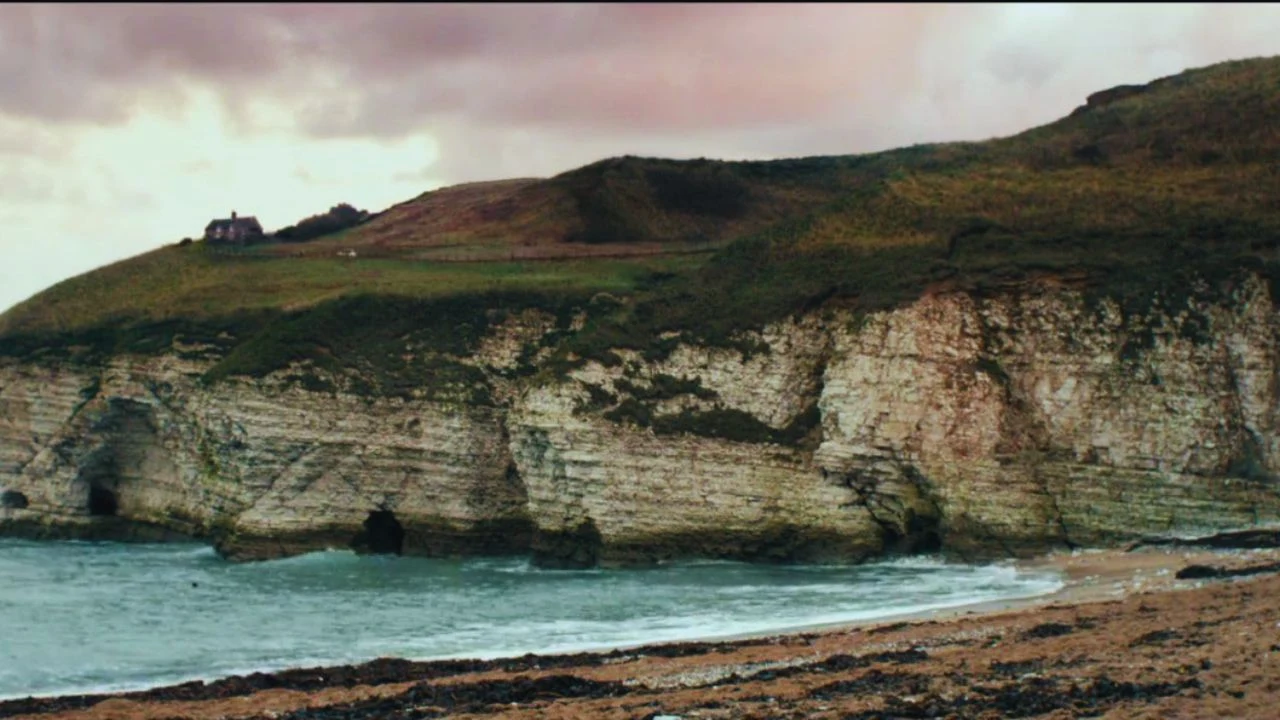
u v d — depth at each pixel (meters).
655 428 69.88
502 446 77.62
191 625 52.12
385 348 81.50
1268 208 68.94
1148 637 37.12
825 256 77.31
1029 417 65.69
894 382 66.81
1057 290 67.62
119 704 35.47
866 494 67.00
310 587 63.19
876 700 30.95
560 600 57.78
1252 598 43.31
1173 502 61.38
